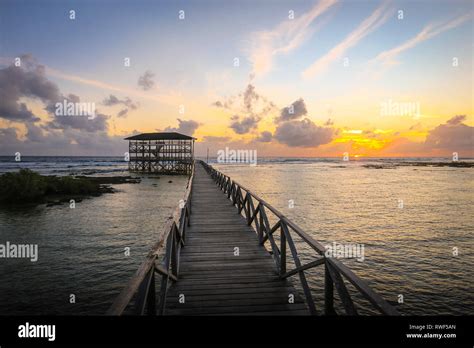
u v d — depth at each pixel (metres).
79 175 56.44
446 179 49.94
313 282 9.85
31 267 11.06
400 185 40.28
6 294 8.96
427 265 11.13
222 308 4.41
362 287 2.43
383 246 13.40
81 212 21.77
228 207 12.27
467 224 17.64
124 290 2.47
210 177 26.75
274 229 6.11
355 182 44.62
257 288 5.07
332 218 19.34
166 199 28.41
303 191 33.50
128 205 24.92
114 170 73.62
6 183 25.86
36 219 19.34
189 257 6.59
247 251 6.99
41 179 29.42
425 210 22.11
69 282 9.82
